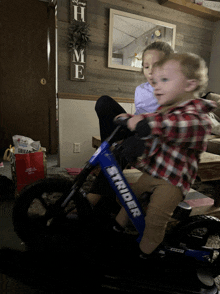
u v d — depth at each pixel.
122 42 2.35
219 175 1.32
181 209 0.85
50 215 0.84
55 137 3.07
